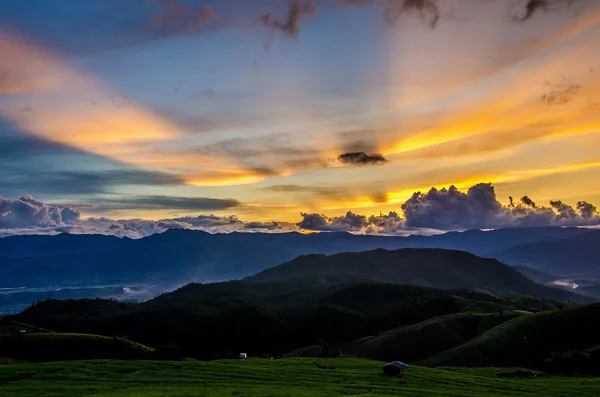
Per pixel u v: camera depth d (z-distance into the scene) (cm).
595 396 7825
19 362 11856
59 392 6462
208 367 8894
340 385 7600
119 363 9069
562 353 16950
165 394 6203
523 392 7925
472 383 8575
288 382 7750
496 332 19638
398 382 8169
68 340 13450
